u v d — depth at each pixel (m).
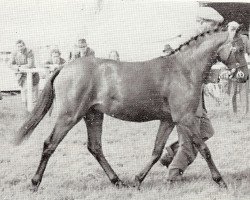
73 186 4.46
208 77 4.78
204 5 8.28
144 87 4.31
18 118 6.95
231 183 4.54
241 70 4.48
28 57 7.70
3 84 9.32
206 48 4.39
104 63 4.38
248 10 8.40
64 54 8.25
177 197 4.18
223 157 5.43
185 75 4.34
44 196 4.16
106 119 7.30
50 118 7.19
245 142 5.95
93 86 4.32
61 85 4.31
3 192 4.24
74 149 5.80
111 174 4.50
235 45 4.42
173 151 4.71
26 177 4.73
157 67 4.37
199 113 4.44
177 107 4.30
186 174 4.84
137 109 4.35
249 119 6.98
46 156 4.30
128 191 4.30
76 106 4.28
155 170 5.00
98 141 4.56
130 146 5.88
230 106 7.38
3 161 5.25
